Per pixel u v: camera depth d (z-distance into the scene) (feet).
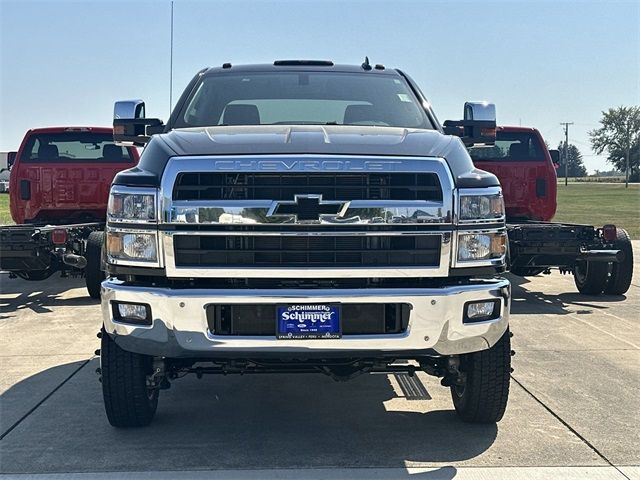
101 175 32.63
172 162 12.07
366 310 11.95
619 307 27.43
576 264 29.37
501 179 32.78
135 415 13.62
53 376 17.67
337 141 12.78
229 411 15.29
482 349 12.60
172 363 13.53
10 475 11.92
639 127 407.64
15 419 14.61
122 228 12.20
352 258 11.92
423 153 12.49
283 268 11.78
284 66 18.13
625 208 119.03
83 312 26.35
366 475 11.96
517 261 27.96
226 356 11.93
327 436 13.79
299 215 11.79
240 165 11.91
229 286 11.94
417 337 11.94
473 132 16.33
